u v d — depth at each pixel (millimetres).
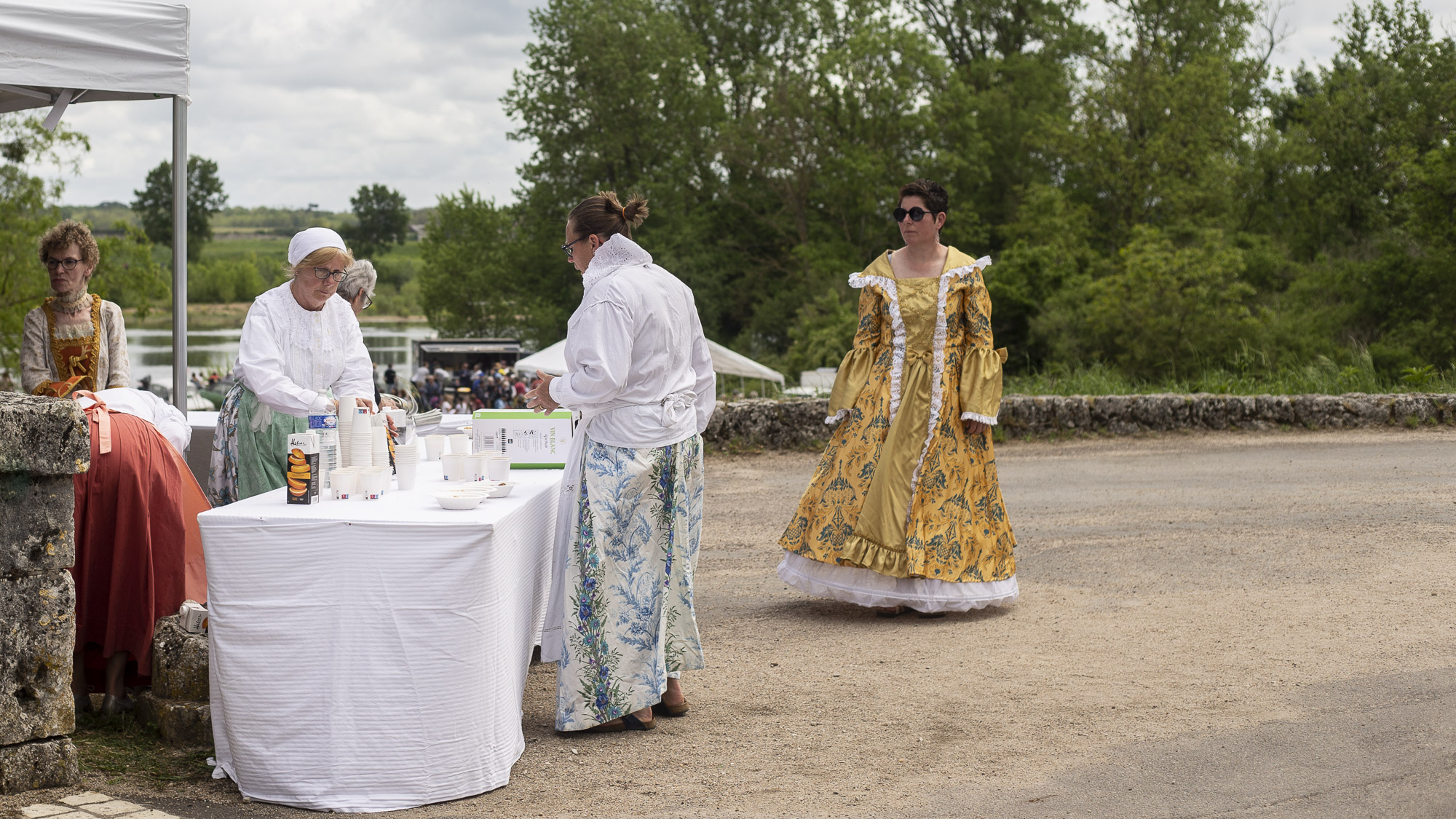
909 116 42344
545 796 3113
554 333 44750
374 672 2984
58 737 3145
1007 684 4047
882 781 3178
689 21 47906
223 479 4273
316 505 3219
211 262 133375
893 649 4590
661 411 3648
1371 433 11742
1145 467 9836
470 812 2994
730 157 43594
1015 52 46031
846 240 44469
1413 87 35344
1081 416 11914
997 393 5133
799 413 11406
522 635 3441
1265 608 5000
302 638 2980
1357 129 36500
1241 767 3178
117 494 3727
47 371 4555
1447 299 27719
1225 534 6773
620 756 3434
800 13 46812
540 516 3689
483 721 3105
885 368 5203
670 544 3732
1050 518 7559
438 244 50625
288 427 4234
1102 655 4379
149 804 3004
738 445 11273
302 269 4242
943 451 5113
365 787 2990
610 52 43625
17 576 3068
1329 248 36000
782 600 5594
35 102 5793
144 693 3664
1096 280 35656
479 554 3029
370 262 5348
